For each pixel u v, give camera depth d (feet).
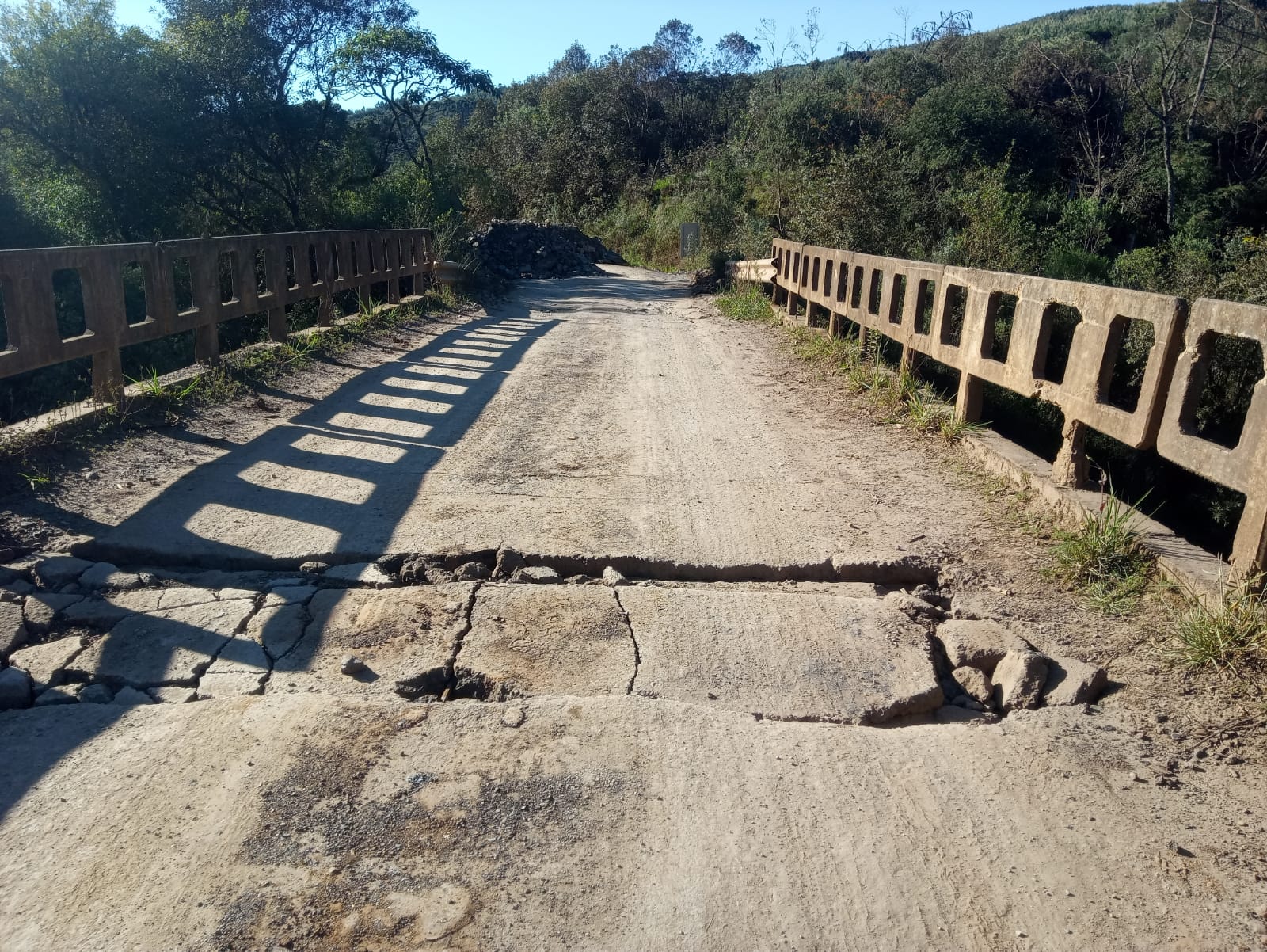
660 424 23.38
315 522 15.79
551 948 7.40
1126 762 9.77
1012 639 12.09
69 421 18.42
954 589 13.92
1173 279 35.76
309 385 26.61
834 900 7.94
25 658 11.42
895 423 23.17
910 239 45.75
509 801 9.06
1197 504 24.63
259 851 8.36
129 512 15.81
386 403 25.00
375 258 40.63
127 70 58.03
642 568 14.57
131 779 9.25
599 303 57.36
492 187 116.98
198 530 15.19
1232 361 24.11
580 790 9.22
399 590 13.46
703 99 160.86
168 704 10.61
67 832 8.52
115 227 58.85
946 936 7.59
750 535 15.58
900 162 48.75
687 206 104.88
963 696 11.48
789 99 101.76
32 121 57.16
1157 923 7.69
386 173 85.30
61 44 55.26
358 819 8.78
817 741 10.13
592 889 8.00
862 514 16.72
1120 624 12.57
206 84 63.52
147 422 20.49
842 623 12.75
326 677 11.28
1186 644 11.57
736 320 46.73
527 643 12.07
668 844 8.54
